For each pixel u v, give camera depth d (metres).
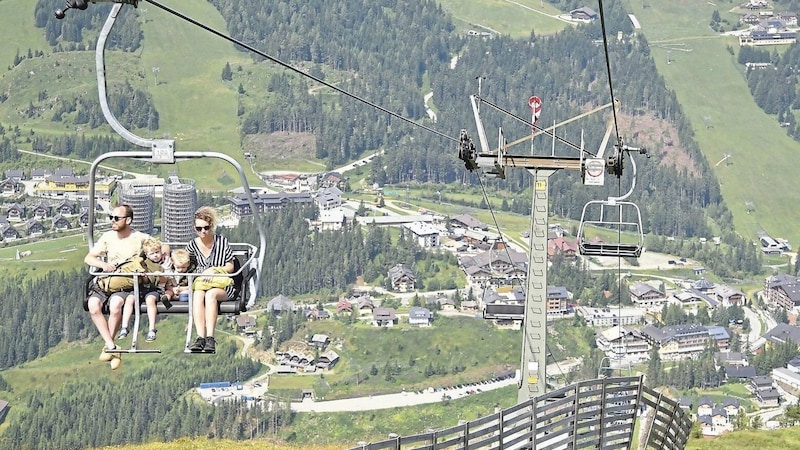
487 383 149.00
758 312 196.88
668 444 25.30
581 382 22.70
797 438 38.75
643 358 161.25
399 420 137.88
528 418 21.50
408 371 152.88
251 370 151.25
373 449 18.47
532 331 25.44
